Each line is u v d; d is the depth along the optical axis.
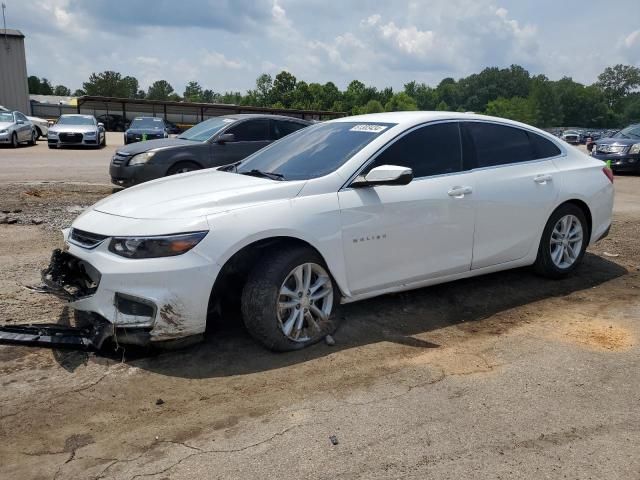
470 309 4.94
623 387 3.61
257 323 3.87
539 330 4.51
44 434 3.02
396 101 125.31
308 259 4.01
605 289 5.55
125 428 3.09
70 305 3.91
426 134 4.74
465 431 3.09
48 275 4.13
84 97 46.66
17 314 4.54
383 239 4.33
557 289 5.51
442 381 3.65
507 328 4.55
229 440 2.99
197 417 3.20
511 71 153.50
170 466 2.77
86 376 3.62
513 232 5.15
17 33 38.94
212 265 3.66
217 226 3.72
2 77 38.94
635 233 8.11
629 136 17.75
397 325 4.54
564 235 5.66
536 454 2.90
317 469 2.75
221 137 10.27
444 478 2.70
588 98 140.38
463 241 4.81
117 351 3.94
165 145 10.10
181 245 3.62
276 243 4.01
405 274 4.53
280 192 4.05
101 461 2.81
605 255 6.82
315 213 4.02
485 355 4.05
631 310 4.98
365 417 3.22
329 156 4.51
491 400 3.42
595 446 2.98
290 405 3.34
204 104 48.41
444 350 4.12
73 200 9.94
